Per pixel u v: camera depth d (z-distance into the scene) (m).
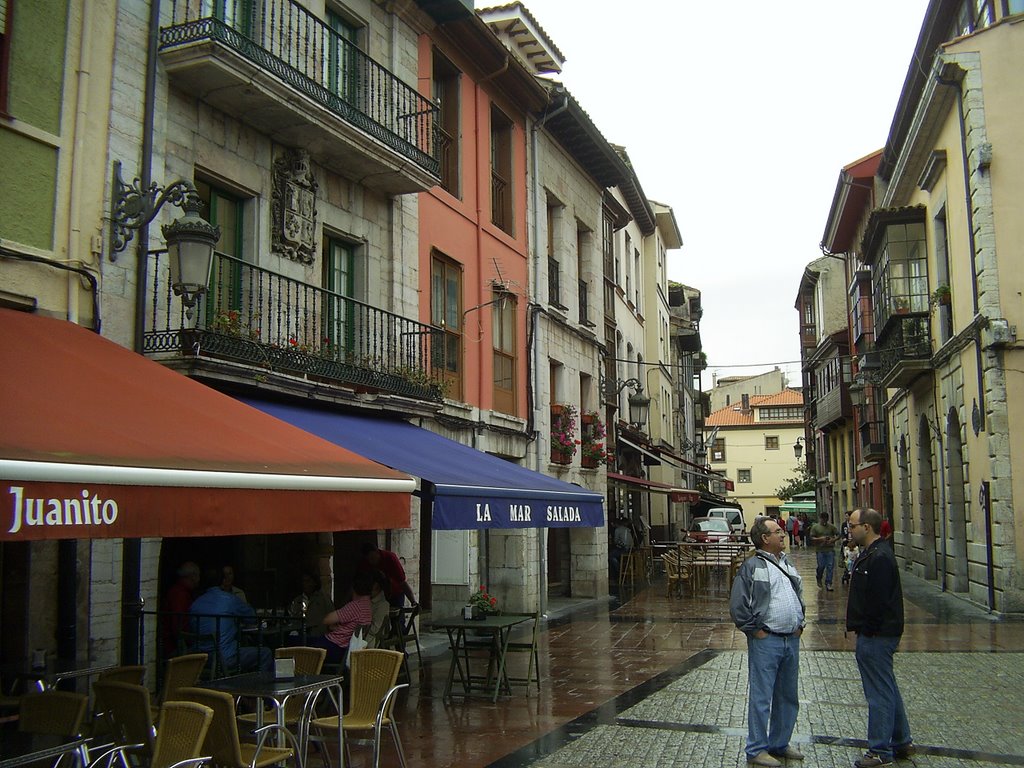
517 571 16.89
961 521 19.66
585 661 11.81
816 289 47.75
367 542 12.24
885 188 27.73
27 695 5.33
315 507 5.96
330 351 10.91
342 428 9.91
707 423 80.50
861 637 6.98
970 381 17.36
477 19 15.16
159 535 4.85
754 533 7.20
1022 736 7.65
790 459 78.06
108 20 8.70
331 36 12.12
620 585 23.12
